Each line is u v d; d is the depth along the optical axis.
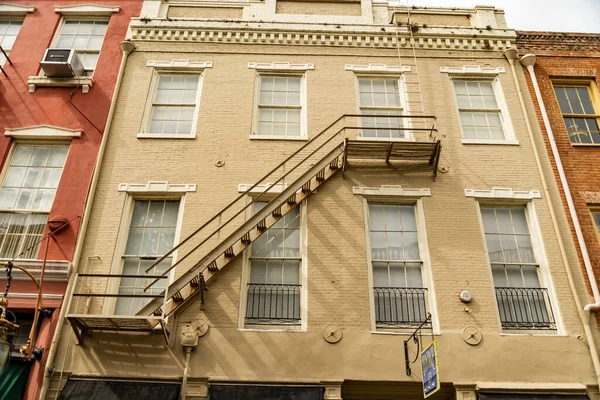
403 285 9.44
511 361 8.49
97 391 7.96
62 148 10.91
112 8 12.90
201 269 8.64
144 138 10.80
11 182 10.45
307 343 8.55
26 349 7.99
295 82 11.97
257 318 9.02
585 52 12.50
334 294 9.06
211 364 8.34
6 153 10.63
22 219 10.03
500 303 9.29
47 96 11.37
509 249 9.87
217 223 9.82
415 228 10.03
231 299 8.98
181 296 8.68
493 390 8.22
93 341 8.50
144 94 11.45
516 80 11.78
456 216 9.96
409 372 8.30
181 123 11.32
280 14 12.88
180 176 10.30
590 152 10.98
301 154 10.69
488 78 12.05
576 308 9.10
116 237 9.60
